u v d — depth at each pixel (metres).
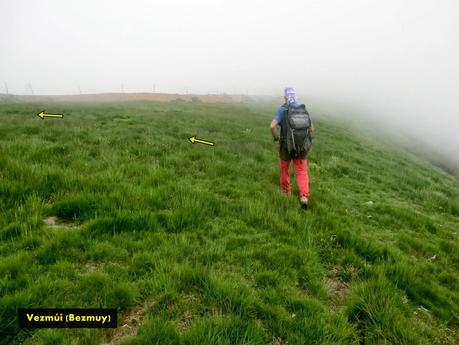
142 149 8.28
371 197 8.27
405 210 7.20
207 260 3.65
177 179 6.42
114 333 2.53
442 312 3.41
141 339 2.39
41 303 2.59
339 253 4.31
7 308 2.45
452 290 4.07
